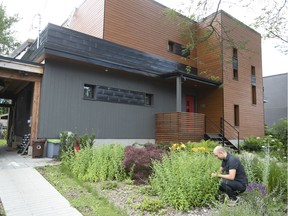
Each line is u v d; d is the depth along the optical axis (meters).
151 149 6.06
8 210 3.45
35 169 6.01
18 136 12.12
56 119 8.65
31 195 4.09
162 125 11.39
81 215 3.29
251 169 4.63
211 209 3.50
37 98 8.51
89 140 7.86
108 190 4.50
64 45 8.59
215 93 14.02
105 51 9.88
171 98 12.85
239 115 14.68
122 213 3.29
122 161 5.41
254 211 2.89
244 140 13.81
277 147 11.47
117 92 10.59
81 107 9.36
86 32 12.80
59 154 7.59
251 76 16.23
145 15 13.04
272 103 25.20
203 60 14.77
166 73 11.40
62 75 8.96
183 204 3.51
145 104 11.67
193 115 11.29
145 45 12.79
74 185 4.74
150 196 4.14
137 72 10.72
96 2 12.11
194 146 8.59
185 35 10.68
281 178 4.37
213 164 4.21
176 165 4.14
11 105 14.21
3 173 5.55
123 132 10.54
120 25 11.87
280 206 3.27
